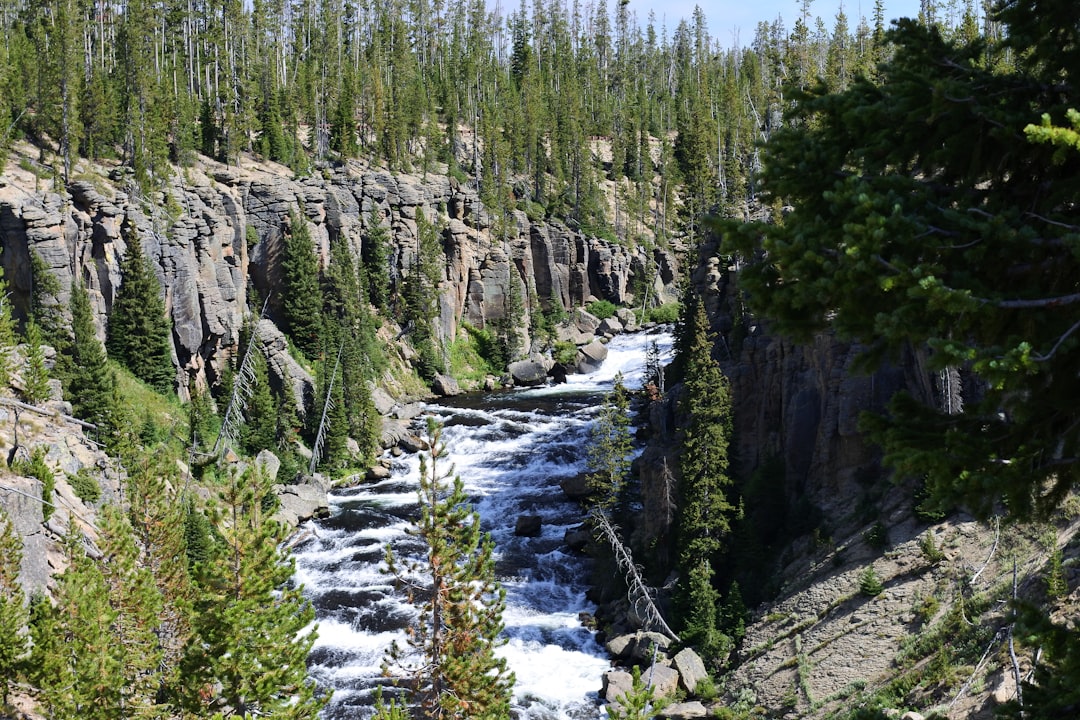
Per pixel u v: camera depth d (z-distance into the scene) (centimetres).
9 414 6209
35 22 13600
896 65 1533
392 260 14275
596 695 5553
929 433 1378
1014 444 1350
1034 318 1263
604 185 19500
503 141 17238
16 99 11081
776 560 6188
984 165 1389
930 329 1249
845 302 1310
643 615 6138
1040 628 1344
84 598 3903
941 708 4288
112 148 11631
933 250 1294
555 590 7038
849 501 6131
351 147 14962
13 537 4450
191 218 11025
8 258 9156
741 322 7819
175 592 5000
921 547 5331
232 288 11369
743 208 11975
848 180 1356
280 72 18288
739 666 5494
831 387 6381
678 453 6919
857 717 1620
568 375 14438
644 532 7169
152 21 14112
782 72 16050
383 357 13038
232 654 3538
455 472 9850
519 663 5947
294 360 11369
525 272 16112
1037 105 1402
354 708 5284
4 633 3872
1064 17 1381
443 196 15338
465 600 3803
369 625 6362
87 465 6662
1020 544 4888
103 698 3819
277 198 12575
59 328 8956
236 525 3591
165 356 9975
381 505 9019
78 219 9756
